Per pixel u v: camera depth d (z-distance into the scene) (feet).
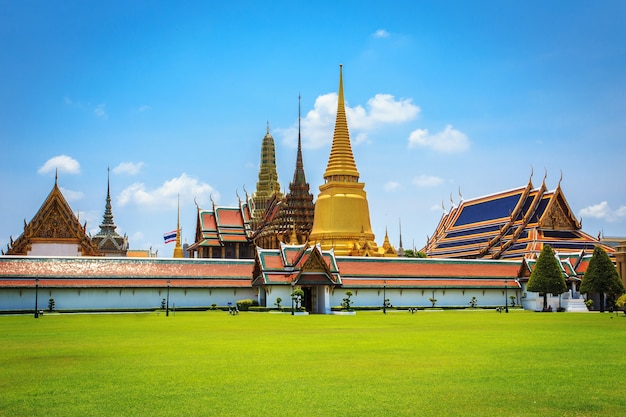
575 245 467.93
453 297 394.11
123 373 104.27
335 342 151.94
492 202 518.37
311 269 352.49
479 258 493.77
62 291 343.67
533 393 88.02
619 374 102.17
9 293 334.44
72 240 416.05
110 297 351.87
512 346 141.59
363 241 467.11
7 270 337.93
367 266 386.93
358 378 99.14
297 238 525.75
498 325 218.79
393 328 203.62
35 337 169.17
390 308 372.58
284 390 90.43
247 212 574.56
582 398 84.94
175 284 362.53
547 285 363.15
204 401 84.07
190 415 77.25
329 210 472.03
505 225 485.97
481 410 78.95
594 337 165.07
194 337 167.94
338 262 384.06
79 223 418.31
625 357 121.80
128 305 354.54
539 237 461.78
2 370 107.76
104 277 352.08
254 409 79.87
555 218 474.08
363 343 149.28
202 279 369.91
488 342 151.02
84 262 357.00
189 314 321.32
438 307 385.29
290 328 204.44
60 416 76.84
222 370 106.83
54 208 414.62
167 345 145.89
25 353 130.62
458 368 108.17
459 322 239.50
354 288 371.97
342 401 83.76
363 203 476.54
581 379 97.81
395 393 88.28
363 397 85.97
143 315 310.24
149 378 99.66
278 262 362.33
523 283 402.11
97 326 216.33
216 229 568.00
